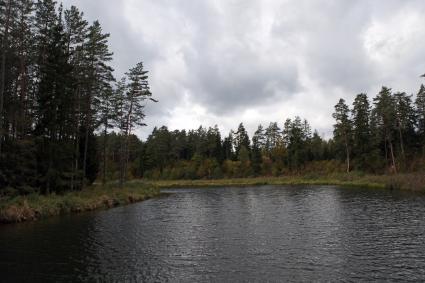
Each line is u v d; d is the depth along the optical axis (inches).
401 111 2812.5
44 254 657.6
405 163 2807.6
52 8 1400.1
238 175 4008.4
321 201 1491.1
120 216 1162.6
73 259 623.2
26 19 1257.4
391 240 726.5
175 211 1299.2
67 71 1328.7
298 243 721.0
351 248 669.9
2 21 1114.7
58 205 1219.2
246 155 4205.2
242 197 1855.3
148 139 5118.1
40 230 896.3
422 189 1765.5
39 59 1374.3
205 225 968.9
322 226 900.0
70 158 1501.0
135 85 1989.4
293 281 494.9
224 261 601.9
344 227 877.8
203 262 598.2
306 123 4655.5
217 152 4507.9
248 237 791.7
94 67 1581.0
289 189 2365.9
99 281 508.1
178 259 619.5
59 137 1445.6
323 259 601.0
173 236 821.9
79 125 1648.6
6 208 1024.2
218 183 3543.3
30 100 1318.9
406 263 568.7
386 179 2234.3
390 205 1263.5
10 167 1175.0
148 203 1625.2
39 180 1294.3
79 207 1302.9
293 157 3747.5
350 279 498.6
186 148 5201.8
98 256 642.8
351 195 1712.6
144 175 4357.8
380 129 2940.5
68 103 1341.0
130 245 730.8
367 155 2940.5
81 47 1494.8
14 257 636.1
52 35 1357.0
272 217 1079.0
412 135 3056.1
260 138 4805.6
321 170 3503.9
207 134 4985.2
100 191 1638.8
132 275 534.0
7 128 1205.7
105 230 899.4
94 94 1633.9
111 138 3772.1
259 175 3944.4
